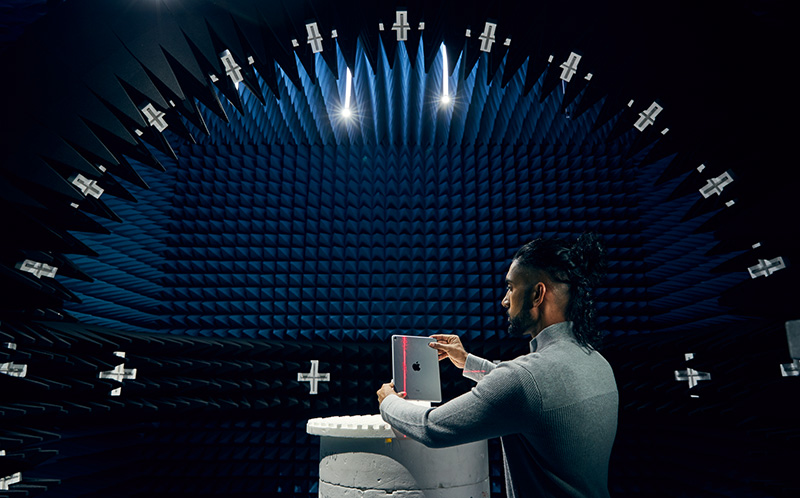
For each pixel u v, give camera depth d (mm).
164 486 3078
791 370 1970
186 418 3154
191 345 2947
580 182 3699
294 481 3172
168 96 2162
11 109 1874
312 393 3148
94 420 2539
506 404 993
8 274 1821
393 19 2277
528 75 2510
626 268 3494
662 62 2197
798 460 2010
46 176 1899
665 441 3039
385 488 1521
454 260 3555
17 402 1955
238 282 3514
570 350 1085
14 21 2666
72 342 2252
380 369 3301
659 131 2369
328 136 3896
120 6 2041
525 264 1190
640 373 3045
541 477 1043
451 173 3822
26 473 2330
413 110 3701
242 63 2246
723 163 2174
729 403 2477
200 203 3695
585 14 2221
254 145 3936
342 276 3559
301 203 3711
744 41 1997
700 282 3287
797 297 1942
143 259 3455
